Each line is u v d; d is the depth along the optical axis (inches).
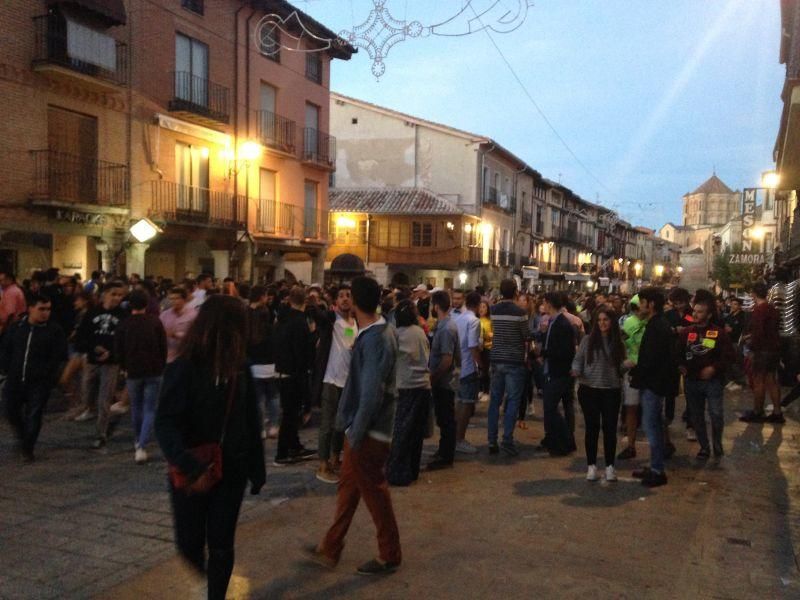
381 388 179.2
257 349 334.3
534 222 2033.7
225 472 143.3
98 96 670.5
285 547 200.2
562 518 230.5
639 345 298.8
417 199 1470.2
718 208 5452.8
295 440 298.5
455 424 303.6
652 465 274.8
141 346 283.1
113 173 690.8
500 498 253.1
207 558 152.0
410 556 195.0
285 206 1007.0
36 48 602.9
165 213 752.3
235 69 879.1
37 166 608.7
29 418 285.9
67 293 438.6
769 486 274.2
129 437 335.9
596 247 2748.5
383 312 401.4
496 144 1551.4
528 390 423.5
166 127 754.2
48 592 166.2
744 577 183.3
